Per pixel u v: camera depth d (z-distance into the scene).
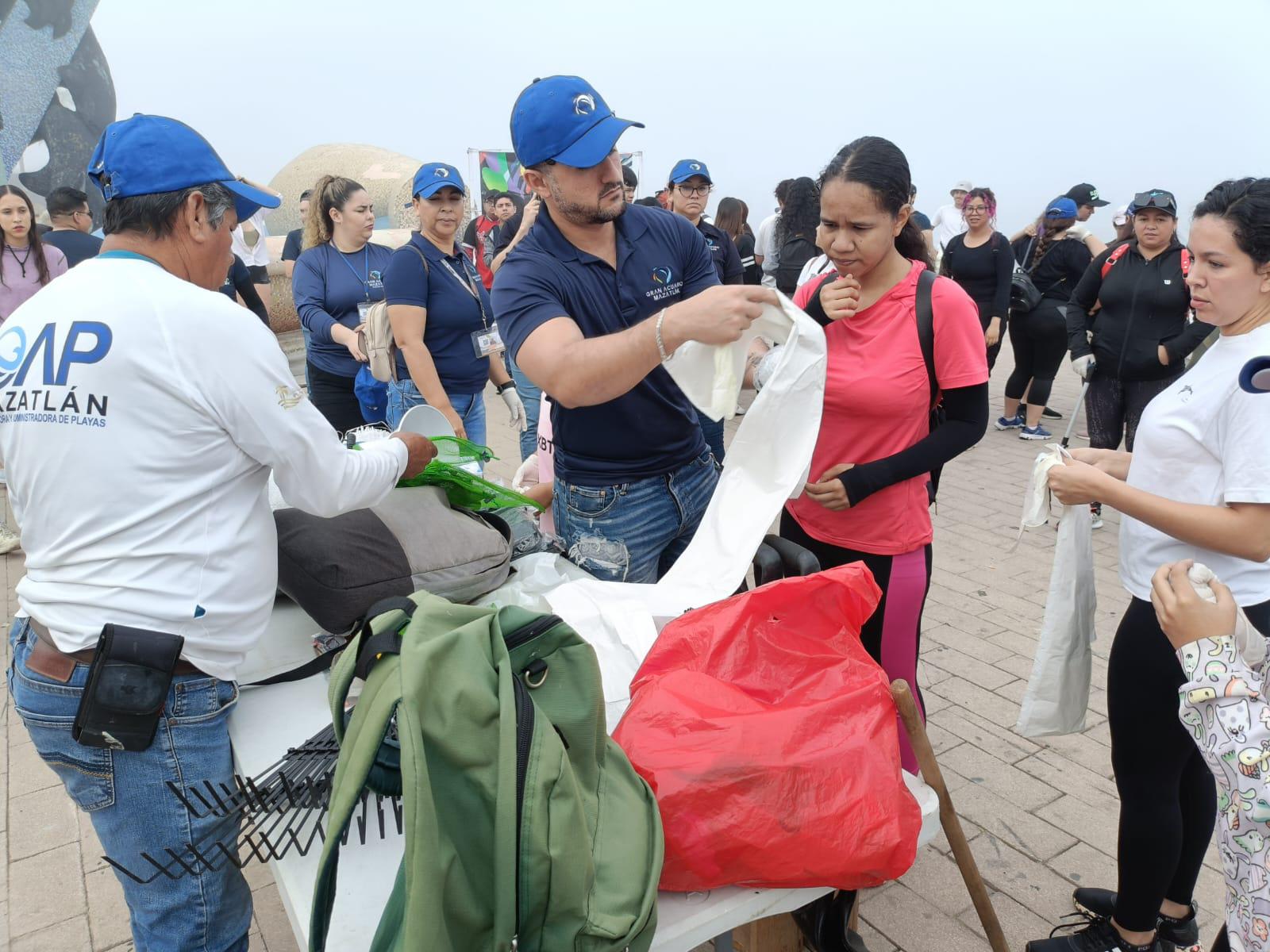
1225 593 1.35
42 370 1.49
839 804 1.35
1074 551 2.07
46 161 8.09
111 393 1.48
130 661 1.50
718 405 1.97
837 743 1.40
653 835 1.29
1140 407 4.99
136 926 1.69
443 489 2.36
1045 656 2.15
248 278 6.15
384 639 1.27
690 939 1.34
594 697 1.32
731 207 7.76
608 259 2.27
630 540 2.42
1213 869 2.55
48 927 2.48
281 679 1.92
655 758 1.39
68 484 1.50
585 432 2.33
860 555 2.28
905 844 1.36
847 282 2.11
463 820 1.15
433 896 1.06
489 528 2.22
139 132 1.59
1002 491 5.86
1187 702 1.34
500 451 6.86
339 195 4.60
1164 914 2.21
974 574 4.57
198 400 1.51
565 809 1.16
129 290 1.50
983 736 3.19
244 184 1.73
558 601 2.02
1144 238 4.78
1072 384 9.21
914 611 2.31
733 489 2.13
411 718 1.10
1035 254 7.11
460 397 4.05
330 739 1.61
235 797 1.49
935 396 2.19
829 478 2.21
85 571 1.53
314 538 2.00
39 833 2.85
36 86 7.86
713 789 1.34
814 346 1.93
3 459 1.57
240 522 1.64
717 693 1.50
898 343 2.13
